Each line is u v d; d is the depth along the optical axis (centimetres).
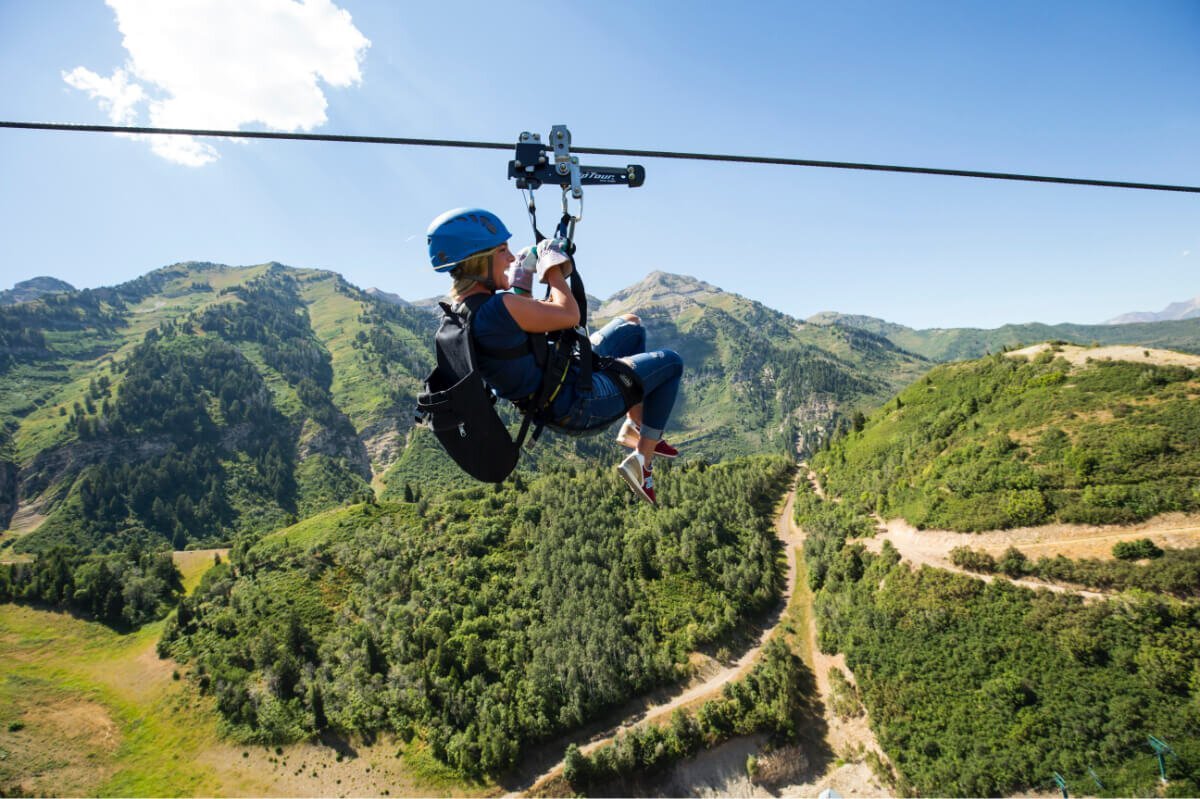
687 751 6938
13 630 10419
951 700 6650
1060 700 6181
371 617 8975
